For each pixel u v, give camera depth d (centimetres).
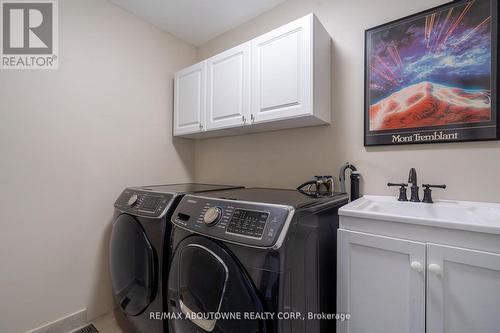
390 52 144
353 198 149
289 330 87
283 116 150
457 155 126
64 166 165
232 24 220
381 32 146
